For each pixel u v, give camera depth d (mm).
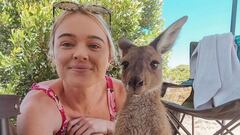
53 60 525
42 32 1080
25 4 1197
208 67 874
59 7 490
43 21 1086
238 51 923
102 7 486
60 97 492
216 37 906
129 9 1197
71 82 471
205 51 904
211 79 850
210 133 1211
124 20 1186
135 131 448
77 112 500
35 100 451
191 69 952
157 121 447
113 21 1152
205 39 922
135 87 443
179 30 509
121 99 546
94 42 465
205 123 1349
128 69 463
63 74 475
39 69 1086
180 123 798
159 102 456
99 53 471
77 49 459
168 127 462
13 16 1312
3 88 1128
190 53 1005
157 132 445
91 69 469
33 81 1091
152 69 465
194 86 878
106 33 487
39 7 1105
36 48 1087
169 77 1433
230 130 806
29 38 1091
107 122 496
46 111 448
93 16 471
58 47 469
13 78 1112
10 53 1214
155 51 484
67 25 460
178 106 790
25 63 1088
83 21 462
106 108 531
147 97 450
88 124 482
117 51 537
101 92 523
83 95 491
